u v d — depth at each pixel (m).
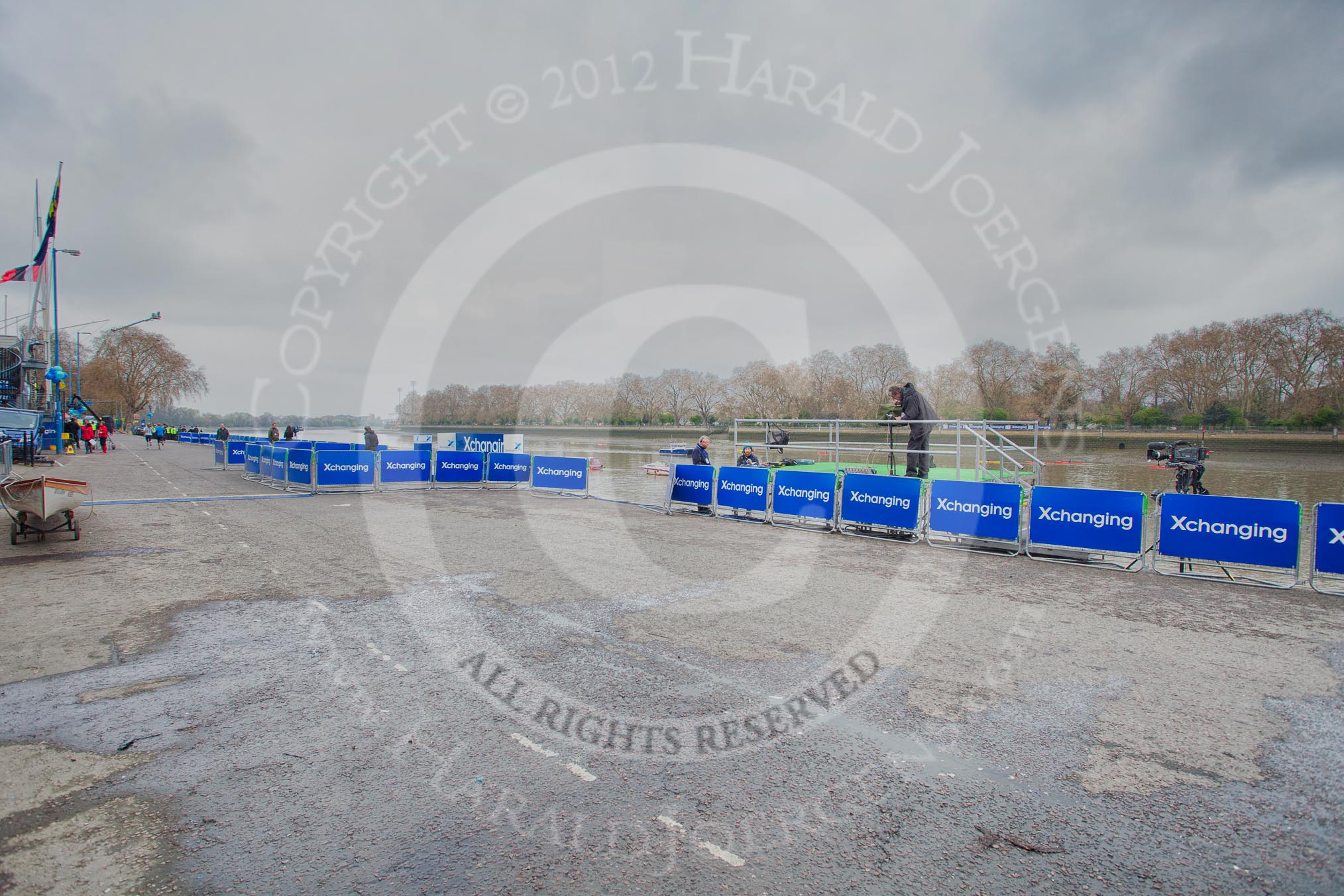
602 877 2.71
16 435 25.39
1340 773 3.59
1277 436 47.97
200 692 4.53
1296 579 7.66
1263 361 57.12
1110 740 3.97
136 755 3.66
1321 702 4.51
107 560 8.76
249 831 2.99
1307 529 11.54
